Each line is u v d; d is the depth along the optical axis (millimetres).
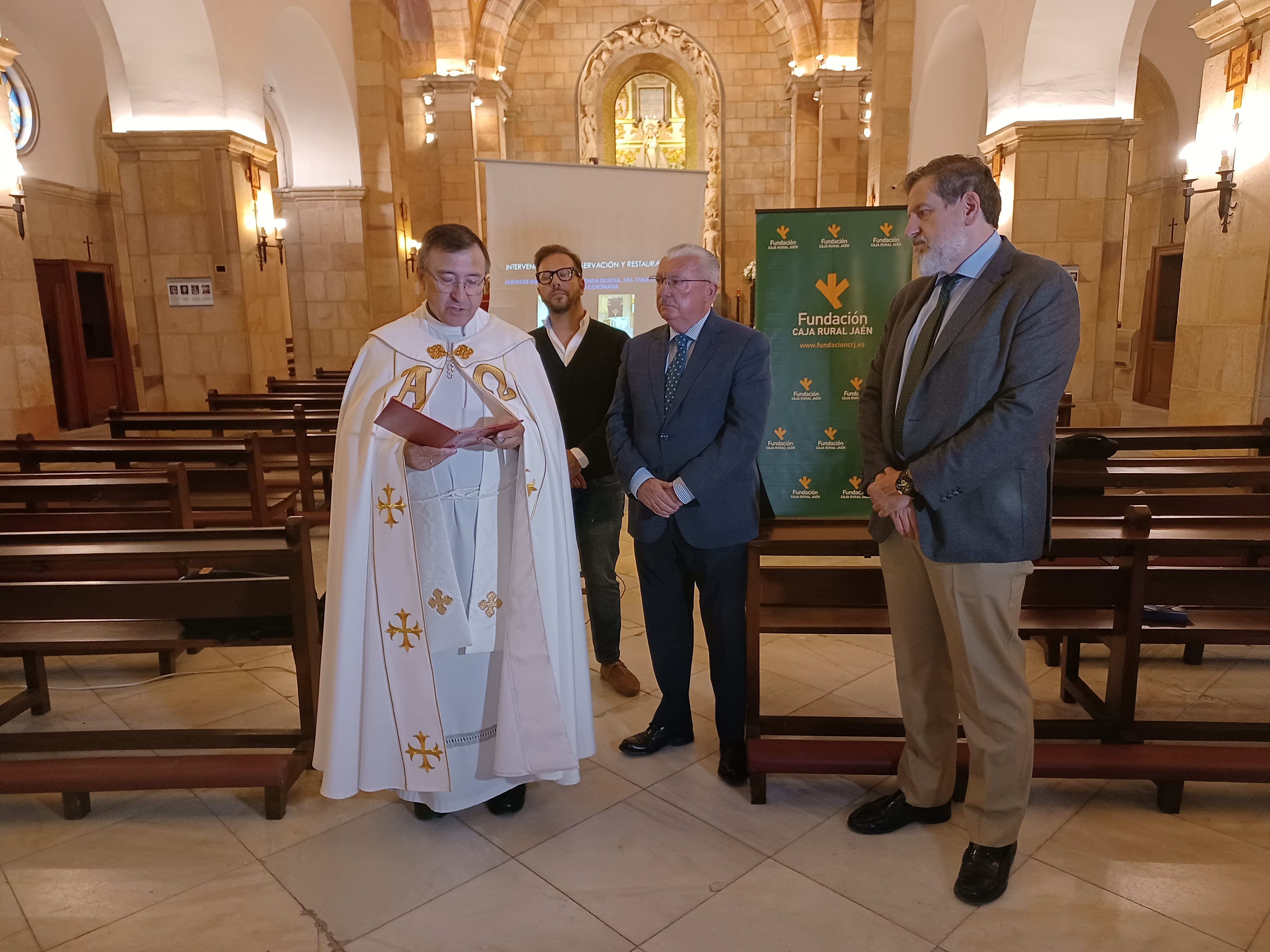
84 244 11320
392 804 2617
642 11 15617
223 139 7641
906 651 2320
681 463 2551
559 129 15969
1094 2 6602
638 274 4543
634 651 3793
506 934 2045
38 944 2023
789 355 3633
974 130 9609
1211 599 2602
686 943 2004
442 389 2340
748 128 15914
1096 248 7195
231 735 2723
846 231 3520
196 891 2215
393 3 10969
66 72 10938
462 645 2354
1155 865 2264
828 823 2482
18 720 3158
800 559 4824
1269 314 4836
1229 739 2625
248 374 8109
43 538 2662
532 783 2719
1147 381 10414
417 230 14211
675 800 2611
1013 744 2094
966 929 2033
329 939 2035
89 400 10789
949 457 1935
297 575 2605
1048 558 2342
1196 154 5348
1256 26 4797
